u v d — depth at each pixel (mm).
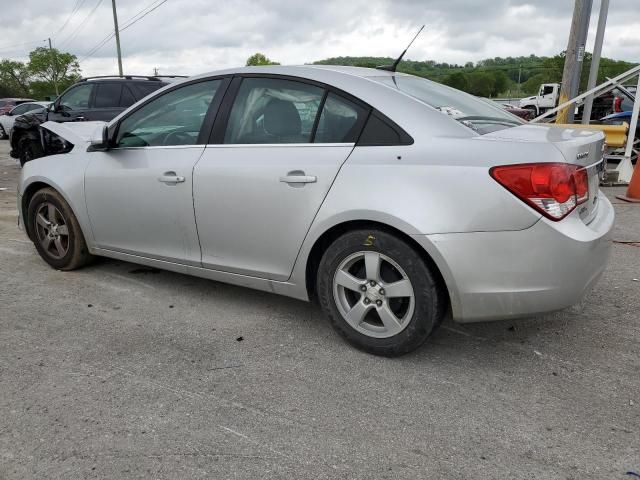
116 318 3625
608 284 4184
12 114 19594
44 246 4551
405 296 2881
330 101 3094
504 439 2365
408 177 2760
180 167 3531
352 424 2479
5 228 5988
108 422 2490
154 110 3781
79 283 4266
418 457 2258
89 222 4160
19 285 4230
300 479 2133
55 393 2723
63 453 2285
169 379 2863
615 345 3209
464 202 2646
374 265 2926
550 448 2303
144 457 2260
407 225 2723
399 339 2947
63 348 3203
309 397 2695
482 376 2881
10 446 2328
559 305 2701
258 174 3199
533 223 2584
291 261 3213
